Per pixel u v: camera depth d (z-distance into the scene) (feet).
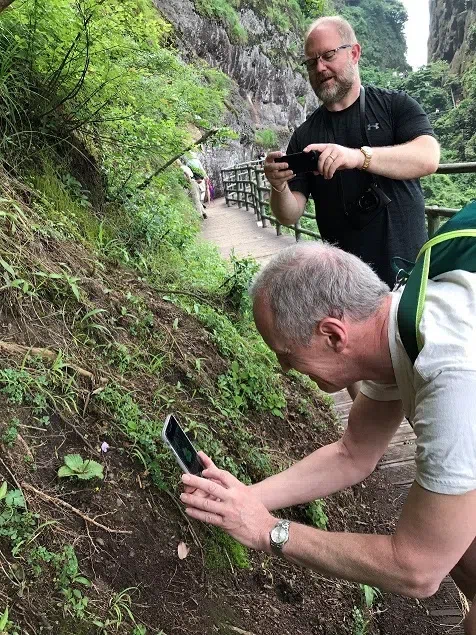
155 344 8.04
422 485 3.67
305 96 92.58
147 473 5.88
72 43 10.25
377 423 5.37
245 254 23.91
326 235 8.59
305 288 3.96
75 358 6.34
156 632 4.79
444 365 3.53
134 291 9.02
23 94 10.15
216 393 8.35
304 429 9.81
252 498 4.66
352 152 7.23
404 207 7.88
